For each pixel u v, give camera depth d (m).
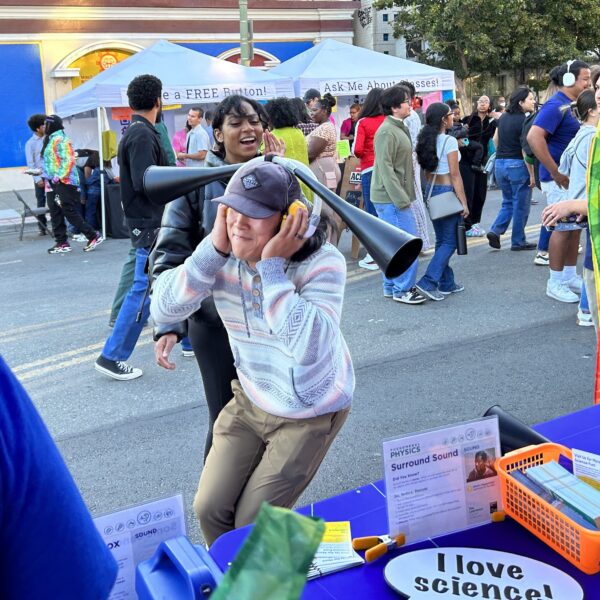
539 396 4.07
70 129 12.75
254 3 20.23
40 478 0.84
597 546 1.40
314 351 1.73
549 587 1.39
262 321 1.87
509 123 7.39
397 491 1.53
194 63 10.34
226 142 2.50
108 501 3.20
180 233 2.29
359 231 1.59
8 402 0.84
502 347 4.88
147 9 18.73
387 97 5.73
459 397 4.11
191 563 1.27
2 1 17.16
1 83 17.55
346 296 6.43
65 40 18.02
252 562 0.64
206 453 2.48
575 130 5.81
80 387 4.59
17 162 18.00
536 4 20.97
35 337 5.74
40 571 0.85
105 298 6.90
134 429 3.93
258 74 10.77
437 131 5.71
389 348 5.00
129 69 10.05
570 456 1.70
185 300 1.95
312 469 1.96
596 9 20.88
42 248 10.10
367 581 1.46
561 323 5.32
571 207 2.84
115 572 0.94
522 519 1.58
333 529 1.61
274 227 1.73
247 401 2.03
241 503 1.96
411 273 5.99
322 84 10.91
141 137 4.43
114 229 10.52
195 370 4.80
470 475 1.59
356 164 7.68
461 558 1.48
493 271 7.02
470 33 20.22
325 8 21.12
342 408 1.95
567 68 5.83
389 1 21.58
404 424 3.80
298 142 5.01
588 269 3.51
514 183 7.54
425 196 5.94
